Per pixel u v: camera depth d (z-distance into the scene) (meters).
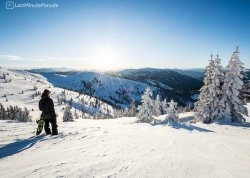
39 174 3.81
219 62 24.56
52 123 9.25
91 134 8.95
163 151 5.87
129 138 8.04
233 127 17.44
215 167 4.46
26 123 18.08
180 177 3.77
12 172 4.00
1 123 17.78
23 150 6.12
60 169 4.05
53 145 6.73
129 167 4.17
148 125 14.41
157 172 3.96
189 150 6.24
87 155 5.25
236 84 23.48
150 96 43.00
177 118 32.69
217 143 7.61
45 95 9.30
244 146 7.24
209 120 24.61
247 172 4.21
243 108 23.39
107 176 3.67
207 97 24.94
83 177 3.61
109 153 5.47
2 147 6.62
